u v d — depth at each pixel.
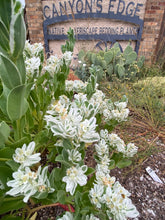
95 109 0.66
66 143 0.50
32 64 0.66
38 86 0.77
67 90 0.93
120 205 0.45
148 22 2.95
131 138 1.30
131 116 1.51
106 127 0.93
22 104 0.43
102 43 3.18
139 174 1.01
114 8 2.92
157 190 0.92
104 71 2.69
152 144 1.23
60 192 0.50
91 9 2.96
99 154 0.72
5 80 0.38
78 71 2.62
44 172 0.49
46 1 2.94
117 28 3.06
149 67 2.73
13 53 0.35
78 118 0.50
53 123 0.50
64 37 3.17
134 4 2.85
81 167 0.50
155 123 1.47
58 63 0.80
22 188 0.42
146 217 0.79
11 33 0.32
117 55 2.74
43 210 0.77
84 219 0.50
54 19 3.04
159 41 3.09
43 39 3.23
